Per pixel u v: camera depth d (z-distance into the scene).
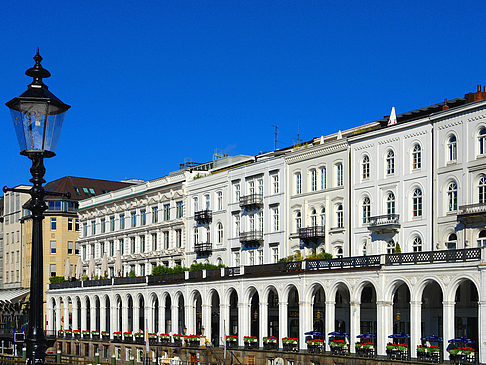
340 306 53.25
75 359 78.56
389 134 52.62
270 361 51.03
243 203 66.44
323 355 46.22
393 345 42.47
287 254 61.56
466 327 44.28
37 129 11.89
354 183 55.25
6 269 117.81
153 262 80.75
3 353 86.06
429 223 48.94
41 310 12.36
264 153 77.75
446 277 40.00
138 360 68.12
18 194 114.31
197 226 74.00
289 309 57.44
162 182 80.94
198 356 58.44
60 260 105.69
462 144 47.00
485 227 44.44
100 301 78.06
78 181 113.56
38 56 12.52
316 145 59.16
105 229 92.25
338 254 56.53
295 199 61.25
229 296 58.38
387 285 43.62
